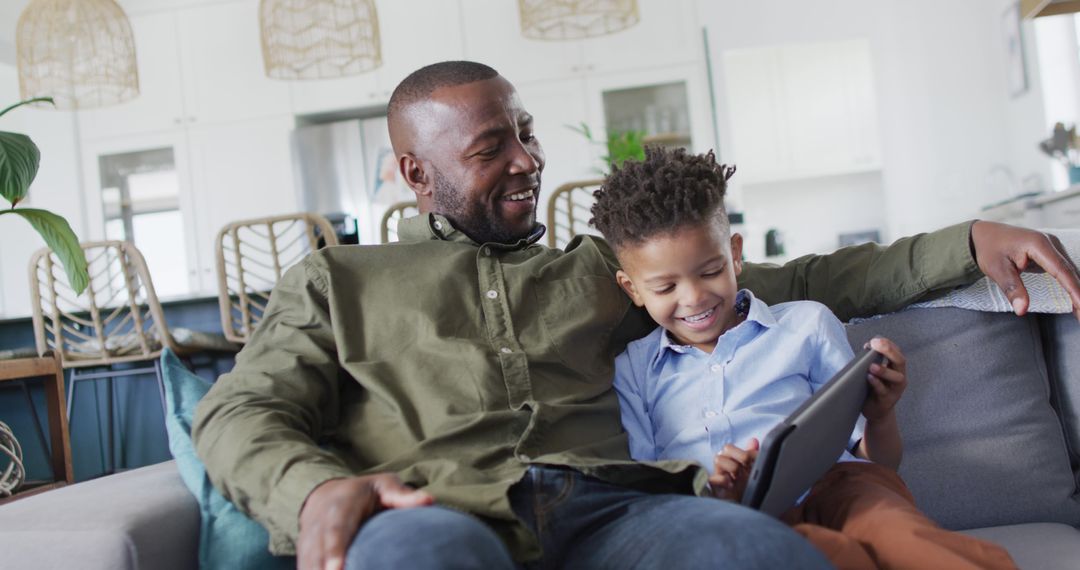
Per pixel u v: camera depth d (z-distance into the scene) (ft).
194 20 17.22
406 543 2.14
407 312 3.55
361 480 2.53
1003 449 3.81
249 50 17.12
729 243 3.65
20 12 16.07
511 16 16.70
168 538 3.07
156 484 3.43
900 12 17.35
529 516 2.97
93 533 2.93
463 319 3.58
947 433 3.85
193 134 17.24
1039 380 3.93
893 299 3.91
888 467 3.45
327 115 17.52
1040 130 15.55
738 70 19.89
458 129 3.98
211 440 3.01
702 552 2.34
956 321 3.93
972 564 2.49
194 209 17.22
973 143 17.20
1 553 2.97
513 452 3.21
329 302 3.54
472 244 4.03
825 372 3.67
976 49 17.16
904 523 2.73
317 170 16.76
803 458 2.68
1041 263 3.36
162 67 17.30
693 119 16.47
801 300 3.98
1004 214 13.01
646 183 3.48
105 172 17.51
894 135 17.72
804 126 19.75
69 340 10.77
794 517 3.33
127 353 10.09
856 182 20.58
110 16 14.07
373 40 14.44
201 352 10.21
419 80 4.13
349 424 3.49
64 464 6.42
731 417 3.54
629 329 4.05
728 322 3.81
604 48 16.61
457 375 3.40
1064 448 3.89
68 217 17.40
